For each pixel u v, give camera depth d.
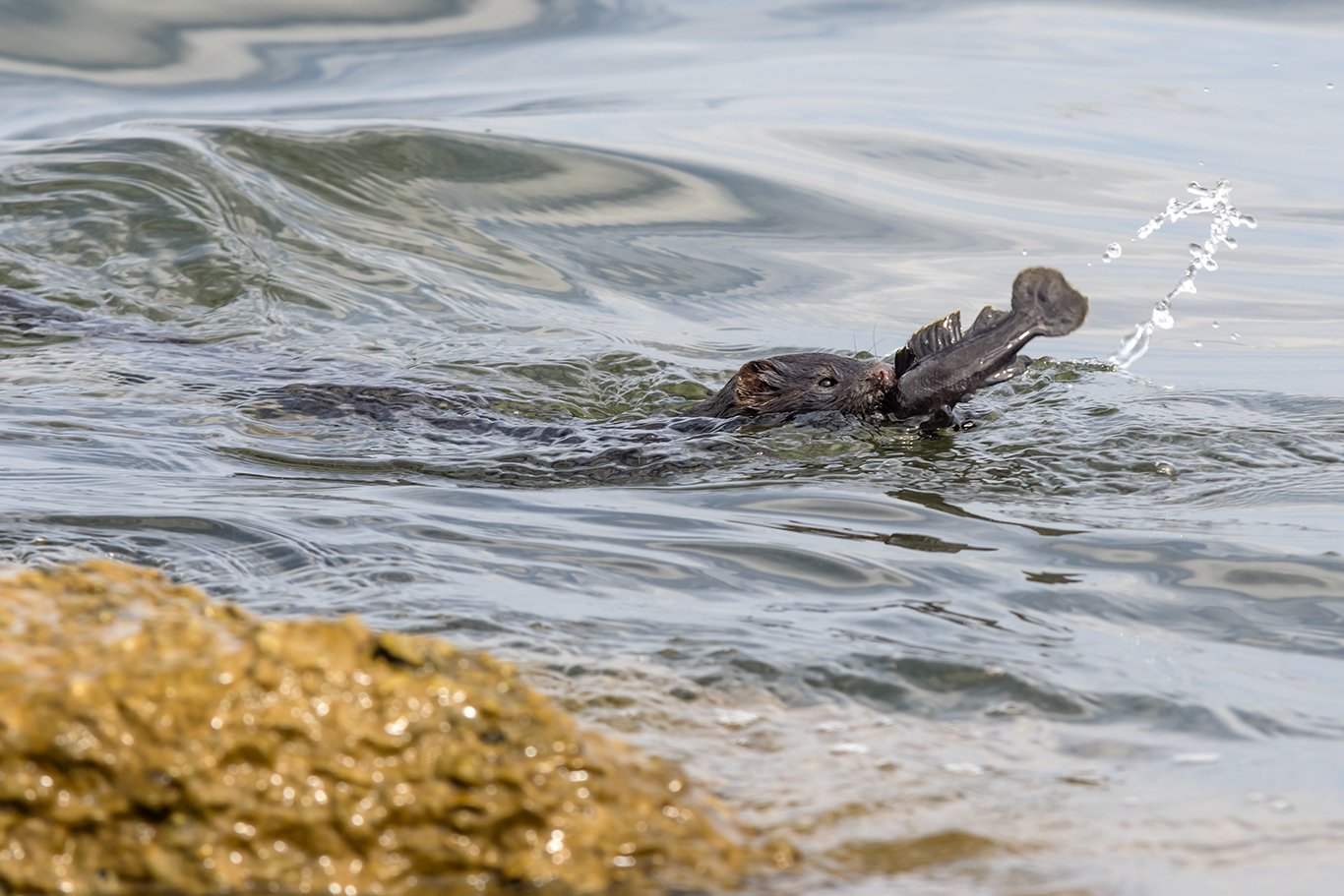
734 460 27.23
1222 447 27.83
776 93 58.44
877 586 20.19
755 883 11.85
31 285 38.69
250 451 27.17
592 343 36.91
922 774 14.23
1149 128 55.84
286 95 56.19
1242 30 68.38
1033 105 58.12
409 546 21.14
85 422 28.34
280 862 11.19
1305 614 19.48
